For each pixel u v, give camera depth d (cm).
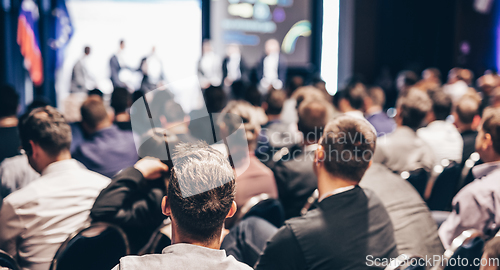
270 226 161
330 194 134
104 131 244
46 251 150
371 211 129
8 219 150
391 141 251
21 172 209
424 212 160
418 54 1116
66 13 788
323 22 984
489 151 183
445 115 298
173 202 85
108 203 147
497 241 109
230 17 921
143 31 873
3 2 643
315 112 211
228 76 850
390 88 999
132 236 158
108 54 852
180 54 897
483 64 1084
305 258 124
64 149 160
